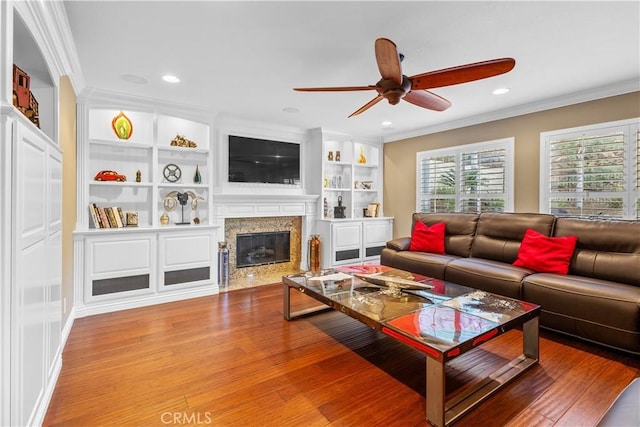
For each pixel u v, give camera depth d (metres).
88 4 1.86
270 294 3.96
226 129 4.50
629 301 2.27
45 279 1.73
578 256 3.01
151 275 3.53
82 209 3.27
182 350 2.46
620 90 3.21
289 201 5.03
